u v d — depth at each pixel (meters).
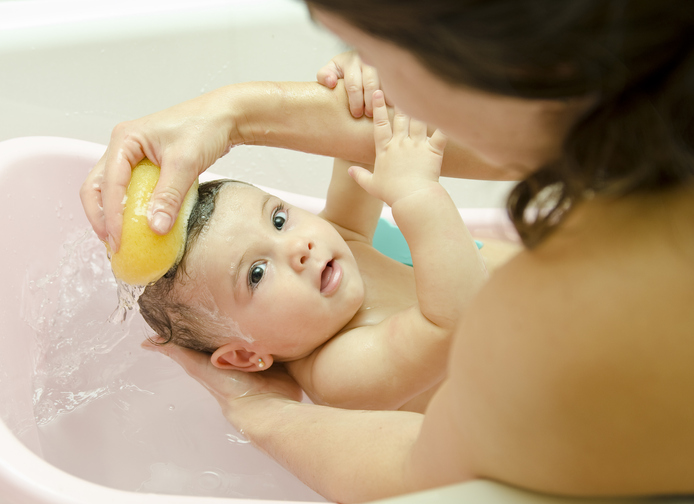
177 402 1.08
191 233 0.96
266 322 0.97
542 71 0.29
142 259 0.77
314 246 0.98
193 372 1.04
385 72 0.36
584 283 0.34
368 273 1.09
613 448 0.35
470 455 0.43
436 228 0.85
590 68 0.28
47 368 1.04
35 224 1.07
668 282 0.32
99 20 1.46
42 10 1.46
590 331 0.33
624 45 0.27
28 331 1.00
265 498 0.95
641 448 0.35
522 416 0.37
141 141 0.78
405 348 0.90
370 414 0.71
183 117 0.81
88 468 0.96
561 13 0.26
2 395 0.86
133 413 1.05
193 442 1.03
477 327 0.39
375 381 0.93
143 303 1.03
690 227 0.32
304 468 0.70
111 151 0.78
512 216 0.40
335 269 1.00
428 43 0.30
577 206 0.35
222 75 1.58
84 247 1.15
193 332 1.02
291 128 0.90
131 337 1.14
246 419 0.93
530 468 0.39
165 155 0.79
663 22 0.27
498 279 0.39
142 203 0.77
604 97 0.30
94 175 0.80
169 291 0.98
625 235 0.33
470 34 0.28
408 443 0.58
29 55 1.42
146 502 0.63
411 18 0.29
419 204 0.86
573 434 0.35
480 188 1.71
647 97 0.29
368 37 0.33
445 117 0.37
